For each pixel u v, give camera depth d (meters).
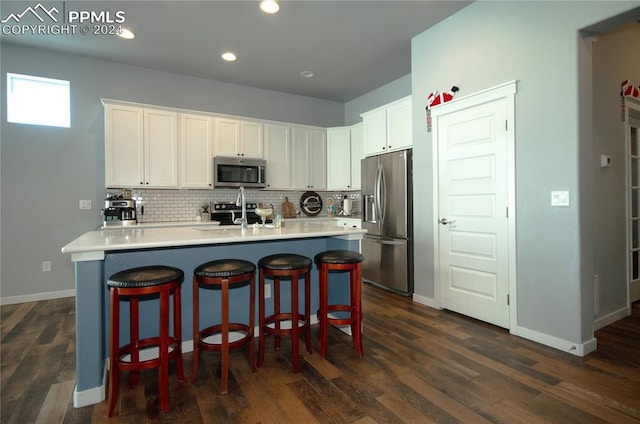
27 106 3.87
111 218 3.87
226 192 4.94
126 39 3.61
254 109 5.17
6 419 1.68
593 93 2.84
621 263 3.14
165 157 4.20
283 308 2.89
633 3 2.05
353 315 2.51
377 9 3.08
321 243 3.06
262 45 3.76
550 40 2.46
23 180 3.80
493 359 2.30
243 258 2.68
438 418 1.68
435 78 3.38
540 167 2.53
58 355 2.40
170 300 2.37
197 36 3.54
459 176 3.16
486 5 2.89
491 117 2.87
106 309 2.18
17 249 3.77
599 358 2.30
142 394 1.91
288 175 5.15
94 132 4.11
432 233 3.46
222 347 1.94
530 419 1.66
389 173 4.11
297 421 1.66
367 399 1.85
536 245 2.57
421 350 2.46
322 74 4.66
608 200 3.00
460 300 3.21
